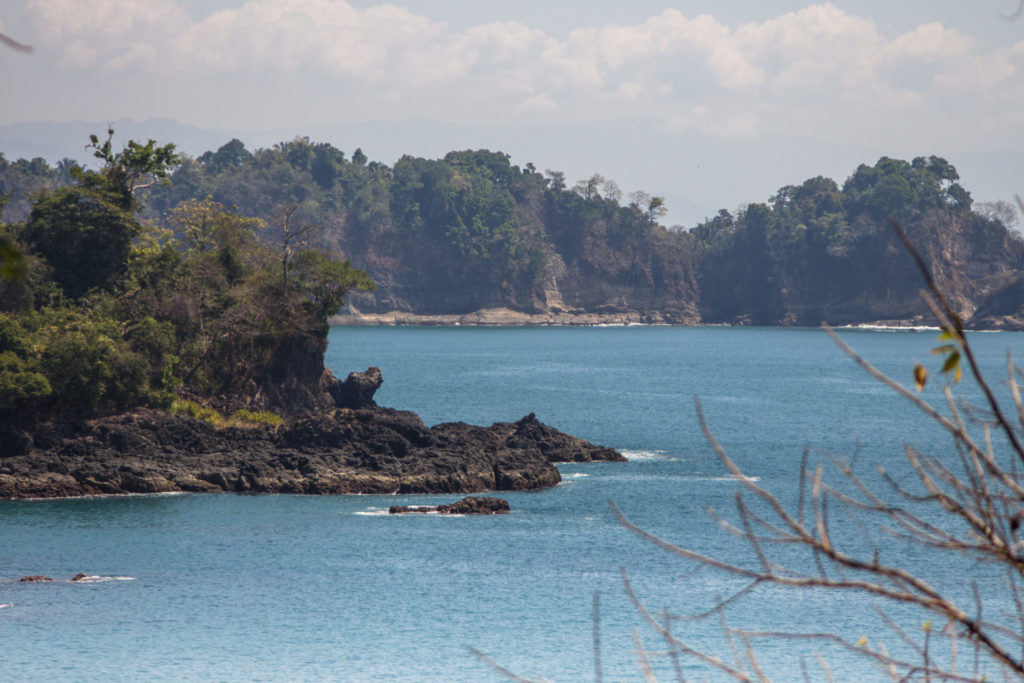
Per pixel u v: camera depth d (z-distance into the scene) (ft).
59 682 308.81
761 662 335.88
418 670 323.57
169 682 307.78
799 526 60.80
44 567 439.63
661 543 64.69
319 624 368.89
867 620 382.83
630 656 342.03
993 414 56.59
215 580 423.23
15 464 607.37
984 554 59.52
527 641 353.92
